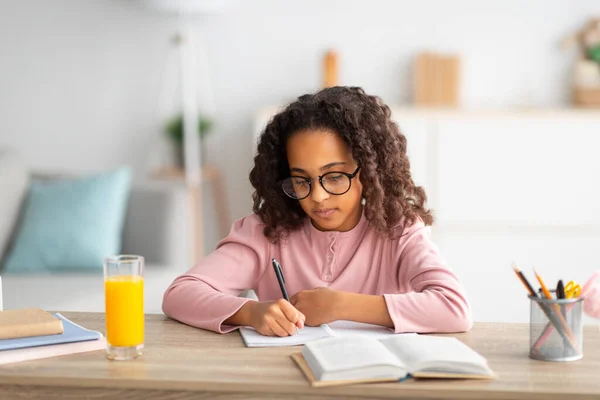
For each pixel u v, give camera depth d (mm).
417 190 1763
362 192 1717
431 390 1123
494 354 1302
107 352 1284
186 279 1653
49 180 3525
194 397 1163
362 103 1680
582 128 3961
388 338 1301
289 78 4316
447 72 4148
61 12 4332
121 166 4398
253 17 4305
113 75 4359
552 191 3986
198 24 4316
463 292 1515
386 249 1717
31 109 4375
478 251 4004
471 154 3977
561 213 3992
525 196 3984
